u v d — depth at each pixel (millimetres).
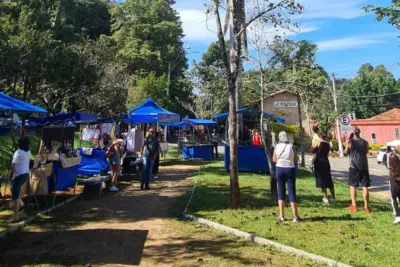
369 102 64312
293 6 9094
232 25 10547
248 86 20500
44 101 21328
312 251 5660
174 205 9250
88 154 12492
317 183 9516
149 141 11758
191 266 5246
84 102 24984
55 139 10352
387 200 10656
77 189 11359
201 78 42031
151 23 56469
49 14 26922
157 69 54219
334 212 8367
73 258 5582
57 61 18203
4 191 10062
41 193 8414
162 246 6129
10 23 21750
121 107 27641
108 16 62188
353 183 8609
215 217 7766
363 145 8602
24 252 5848
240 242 6289
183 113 54125
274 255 5645
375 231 6789
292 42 14180
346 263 5172
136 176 14656
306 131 36562
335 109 39281
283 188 7547
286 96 33906
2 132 14453
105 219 7887
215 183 12508
